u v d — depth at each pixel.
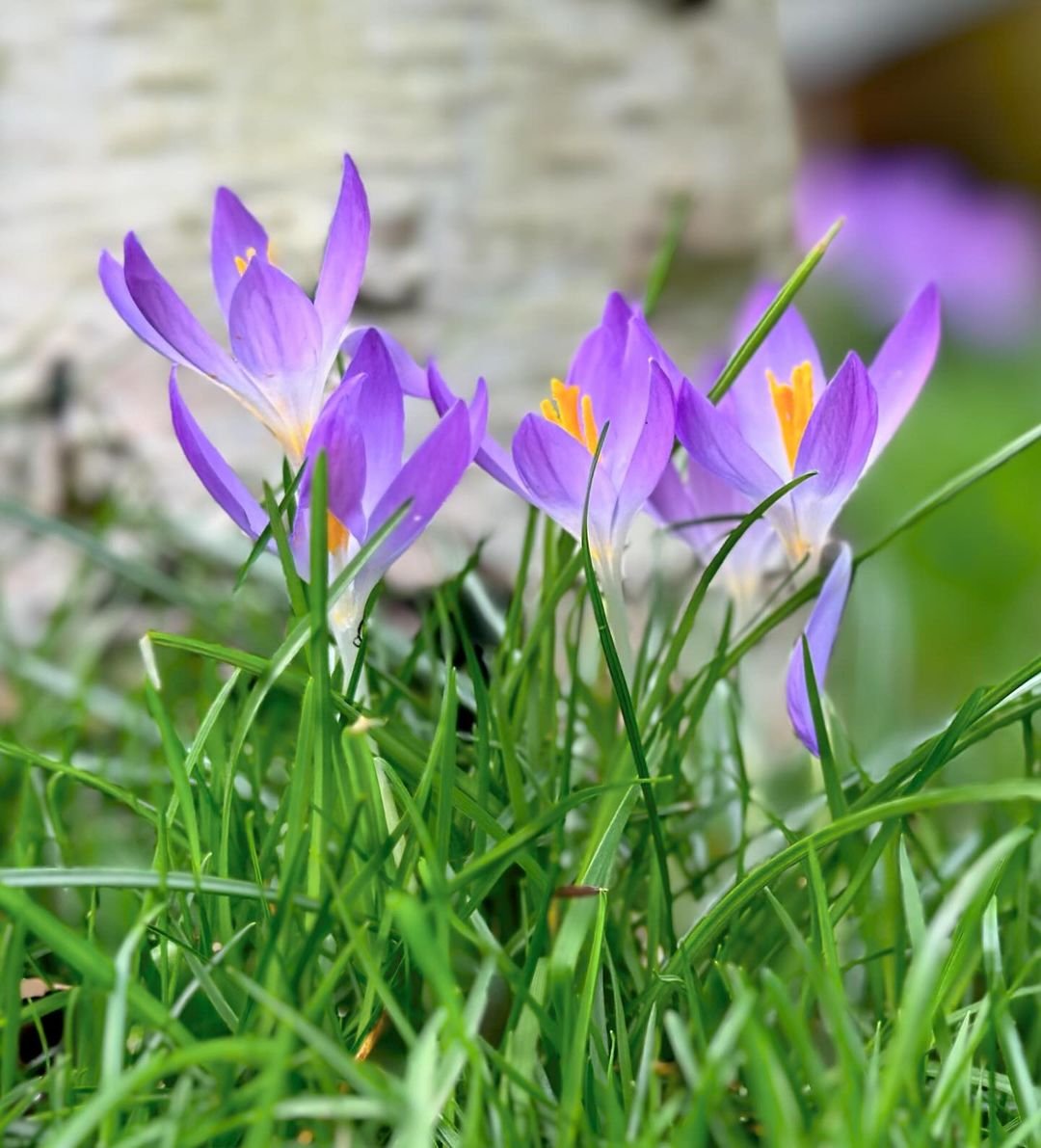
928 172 2.45
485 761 0.69
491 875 0.67
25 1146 0.65
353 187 0.66
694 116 1.17
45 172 1.10
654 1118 0.63
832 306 2.31
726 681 0.74
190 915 0.68
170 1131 0.62
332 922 0.65
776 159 1.22
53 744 0.80
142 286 0.66
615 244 1.16
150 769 0.77
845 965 0.68
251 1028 0.65
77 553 1.01
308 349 0.67
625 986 0.69
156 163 1.09
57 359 1.06
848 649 0.95
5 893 0.63
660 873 0.67
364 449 0.65
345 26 1.10
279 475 1.03
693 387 0.66
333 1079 0.65
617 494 0.67
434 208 1.11
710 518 0.70
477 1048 0.63
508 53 1.12
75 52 1.09
